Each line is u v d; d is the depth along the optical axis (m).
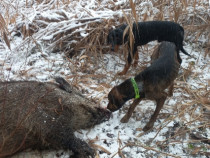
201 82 2.44
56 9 2.99
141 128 1.89
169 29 2.39
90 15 2.75
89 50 2.64
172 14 3.04
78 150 1.60
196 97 2.13
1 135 1.51
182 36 2.42
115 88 1.82
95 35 2.60
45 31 2.65
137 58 2.54
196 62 2.72
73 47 2.64
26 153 1.62
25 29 2.74
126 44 2.36
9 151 1.53
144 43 2.46
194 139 1.82
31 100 1.64
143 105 2.11
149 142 1.77
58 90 1.82
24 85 1.72
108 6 3.04
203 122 1.96
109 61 2.64
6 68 2.31
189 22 3.04
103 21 2.68
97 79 2.38
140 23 2.40
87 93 2.17
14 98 1.62
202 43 3.03
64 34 2.65
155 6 2.97
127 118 1.91
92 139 1.76
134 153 1.67
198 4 3.12
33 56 2.51
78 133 1.82
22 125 1.53
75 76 2.27
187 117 2.01
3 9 3.08
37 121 1.58
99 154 1.65
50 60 2.49
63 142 1.62
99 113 1.88
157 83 1.79
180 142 1.76
